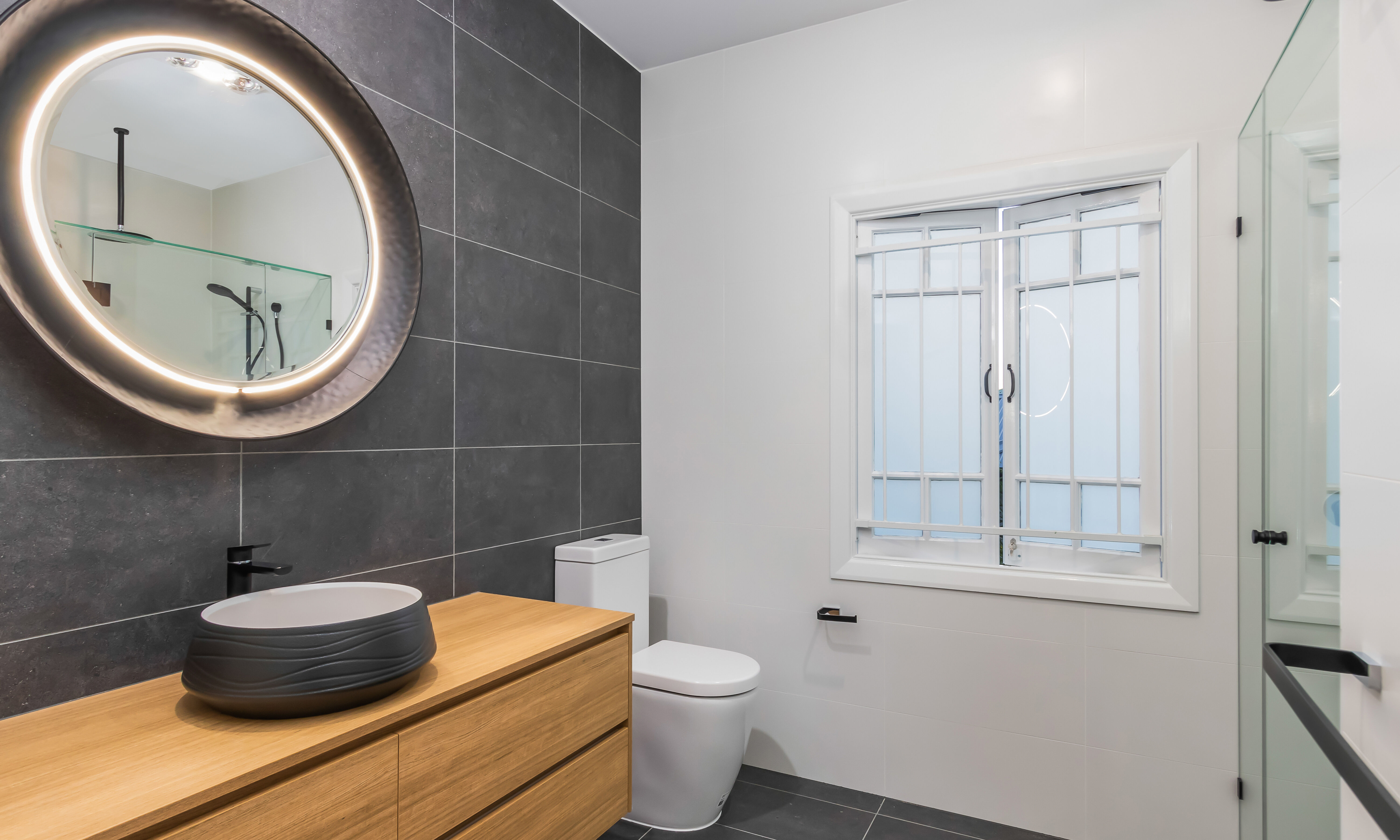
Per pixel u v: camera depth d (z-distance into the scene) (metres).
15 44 1.05
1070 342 2.12
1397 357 0.71
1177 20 1.96
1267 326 1.48
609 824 1.62
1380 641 0.75
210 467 1.34
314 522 1.52
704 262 2.63
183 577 1.29
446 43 1.87
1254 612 1.70
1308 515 1.15
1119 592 1.99
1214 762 1.89
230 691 1.01
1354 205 0.84
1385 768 0.73
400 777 1.10
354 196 1.57
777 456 2.48
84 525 1.16
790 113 2.49
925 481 2.30
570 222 2.36
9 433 1.08
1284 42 1.85
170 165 1.26
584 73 2.44
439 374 1.83
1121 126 2.02
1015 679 2.13
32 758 0.93
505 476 2.05
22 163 1.06
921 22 2.29
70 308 1.11
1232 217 1.89
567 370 2.32
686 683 1.99
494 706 1.29
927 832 2.08
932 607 2.24
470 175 1.94
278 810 0.93
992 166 2.18
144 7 1.22
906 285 2.34
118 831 0.77
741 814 2.17
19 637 1.09
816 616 2.40
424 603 1.28
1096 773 2.02
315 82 1.49
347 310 1.55
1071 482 2.11
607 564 2.23
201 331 1.29
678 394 2.67
